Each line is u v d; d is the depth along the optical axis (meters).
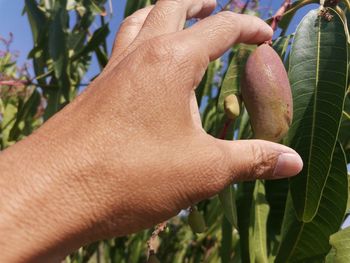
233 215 0.22
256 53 0.18
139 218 0.15
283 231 0.25
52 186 0.13
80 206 0.13
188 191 0.15
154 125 0.14
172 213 0.15
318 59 0.23
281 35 0.29
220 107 0.22
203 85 0.35
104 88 0.14
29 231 0.13
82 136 0.14
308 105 0.22
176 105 0.15
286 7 0.23
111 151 0.14
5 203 0.13
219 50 0.16
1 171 0.13
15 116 0.57
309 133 0.22
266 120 0.18
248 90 0.18
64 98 0.47
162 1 0.19
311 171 0.22
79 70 0.56
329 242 0.22
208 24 0.16
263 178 0.17
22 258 0.13
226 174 0.16
